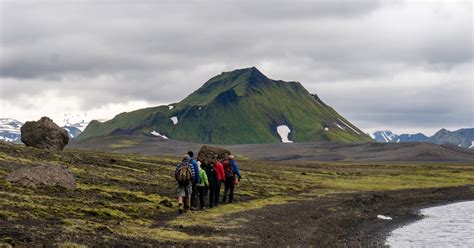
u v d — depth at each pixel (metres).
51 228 27.06
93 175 57.94
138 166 77.88
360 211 56.16
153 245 26.44
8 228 25.48
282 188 72.81
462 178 121.38
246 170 105.62
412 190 87.69
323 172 123.19
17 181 42.28
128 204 41.06
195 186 42.66
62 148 83.06
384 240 37.97
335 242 34.72
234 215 41.41
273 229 36.69
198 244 28.19
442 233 42.97
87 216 33.34
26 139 79.56
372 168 161.00
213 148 58.78
